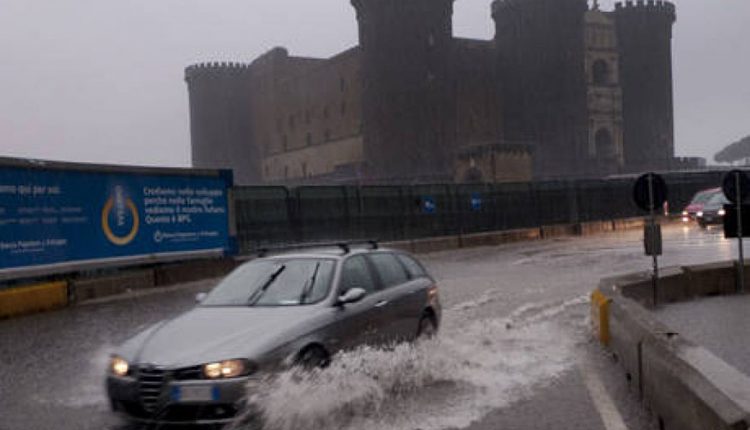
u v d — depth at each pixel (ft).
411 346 28.60
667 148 369.30
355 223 97.60
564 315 43.16
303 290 25.94
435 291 32.86
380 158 314.55
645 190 46.75
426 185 110.11
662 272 49.60
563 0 336.08
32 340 40.60
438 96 324.19
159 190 69.31
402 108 316.19
